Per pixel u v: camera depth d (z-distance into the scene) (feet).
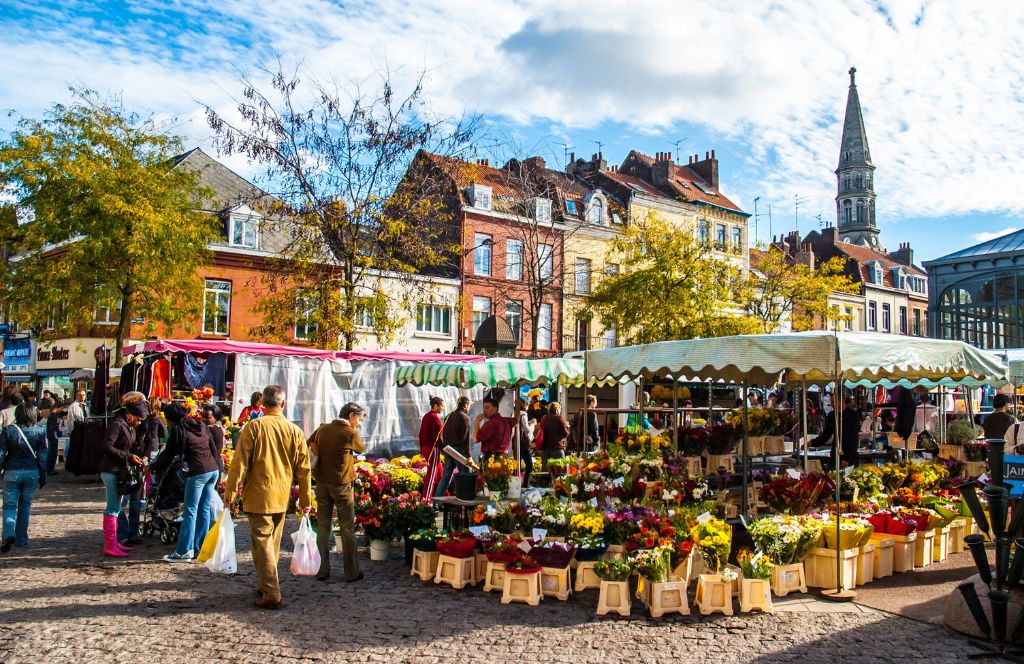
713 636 20.54
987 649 19.24
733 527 28.27
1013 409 52.29
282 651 19.21
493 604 23.41
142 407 30.37
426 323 115.24
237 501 38.17
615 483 29.94
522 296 124.26
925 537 28.68
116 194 67.92
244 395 55.42
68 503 42.73
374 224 76.84
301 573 25.55
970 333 123.75
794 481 28.99
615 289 108.27
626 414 77.20
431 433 39.32
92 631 20.45
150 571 27.02
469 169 79.61
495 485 30.22
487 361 44.65
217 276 96.68
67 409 62.28
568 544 24.58
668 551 23.02
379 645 19.72
